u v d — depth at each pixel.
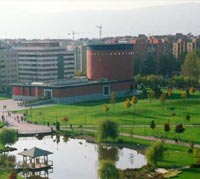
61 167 148.88
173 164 143.62
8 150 172.88
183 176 131.50
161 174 134.12
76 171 143.88
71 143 184.50
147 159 142.38
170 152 157.88
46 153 149.62
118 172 126.94
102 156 161.25
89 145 180.38
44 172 144.12
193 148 159.62
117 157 159.25
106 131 175.62
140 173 136.25
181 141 173.25
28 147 178.38
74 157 161.75
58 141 189.25
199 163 141.12
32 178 137.88
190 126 198.88
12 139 175.25
